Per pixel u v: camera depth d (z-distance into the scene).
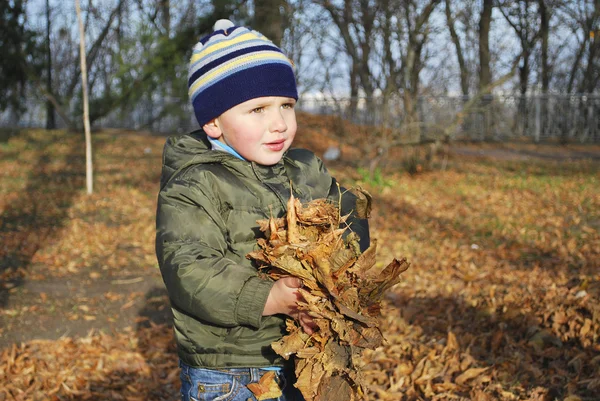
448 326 4.51
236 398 1.81
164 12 22.30
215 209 1.82
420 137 14.51
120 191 11.75
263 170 1.94
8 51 20.91
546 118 22.78
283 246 1.58
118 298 5.88
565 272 5.80
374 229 8.52
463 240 7.70
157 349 4.59
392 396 3.55
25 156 16.39
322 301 1.53
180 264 1.69
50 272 6.73
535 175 13.91
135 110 25.30
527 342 4.09
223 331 1.81
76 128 21.75
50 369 4.22
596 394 3.35
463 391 3.56
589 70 25.75
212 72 1.88
